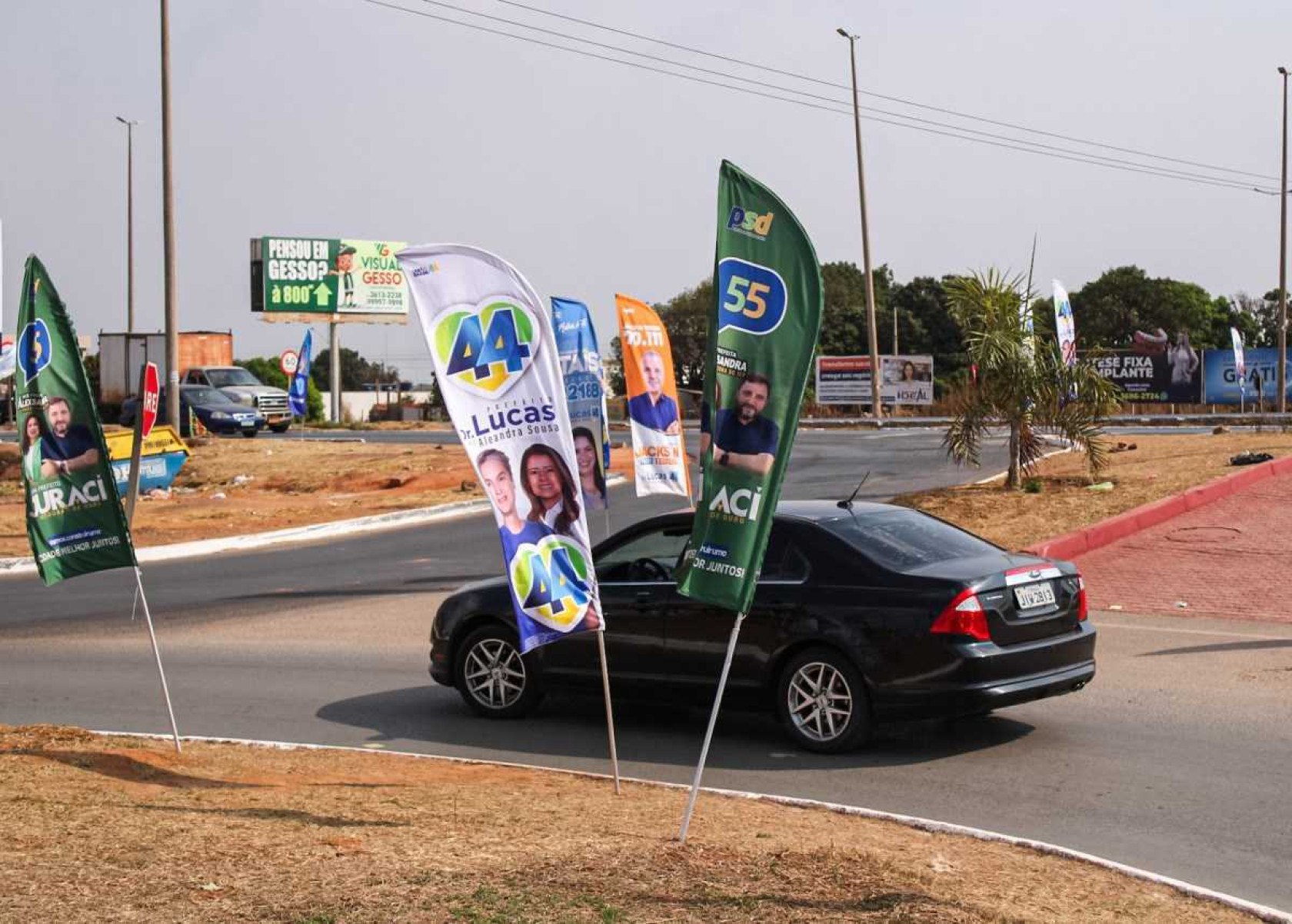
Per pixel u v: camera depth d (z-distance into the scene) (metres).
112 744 9.22
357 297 71.50
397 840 6.21
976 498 20.97
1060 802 7.77
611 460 35.22
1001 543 17.61
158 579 19.80
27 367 8.34
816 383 58.66
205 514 27.72
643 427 15.78
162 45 34.84
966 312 21.36
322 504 28.92
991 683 8.62
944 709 8.63
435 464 34.56
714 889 5.46
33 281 8.30
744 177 6.52
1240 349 48.28
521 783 8.18
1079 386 21.27
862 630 8.81
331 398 74.06
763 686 9.28
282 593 17.81
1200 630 13.15
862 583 8.95
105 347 56.78
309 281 70.62
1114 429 39.72
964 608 8.62
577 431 15.28
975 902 5.50
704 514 6.60
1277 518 18.56
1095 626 13.55
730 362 6.53
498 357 7.16
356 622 15.36
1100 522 18.31
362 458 36.81
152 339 56.28
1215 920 5.55
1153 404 58.72
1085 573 16.30
